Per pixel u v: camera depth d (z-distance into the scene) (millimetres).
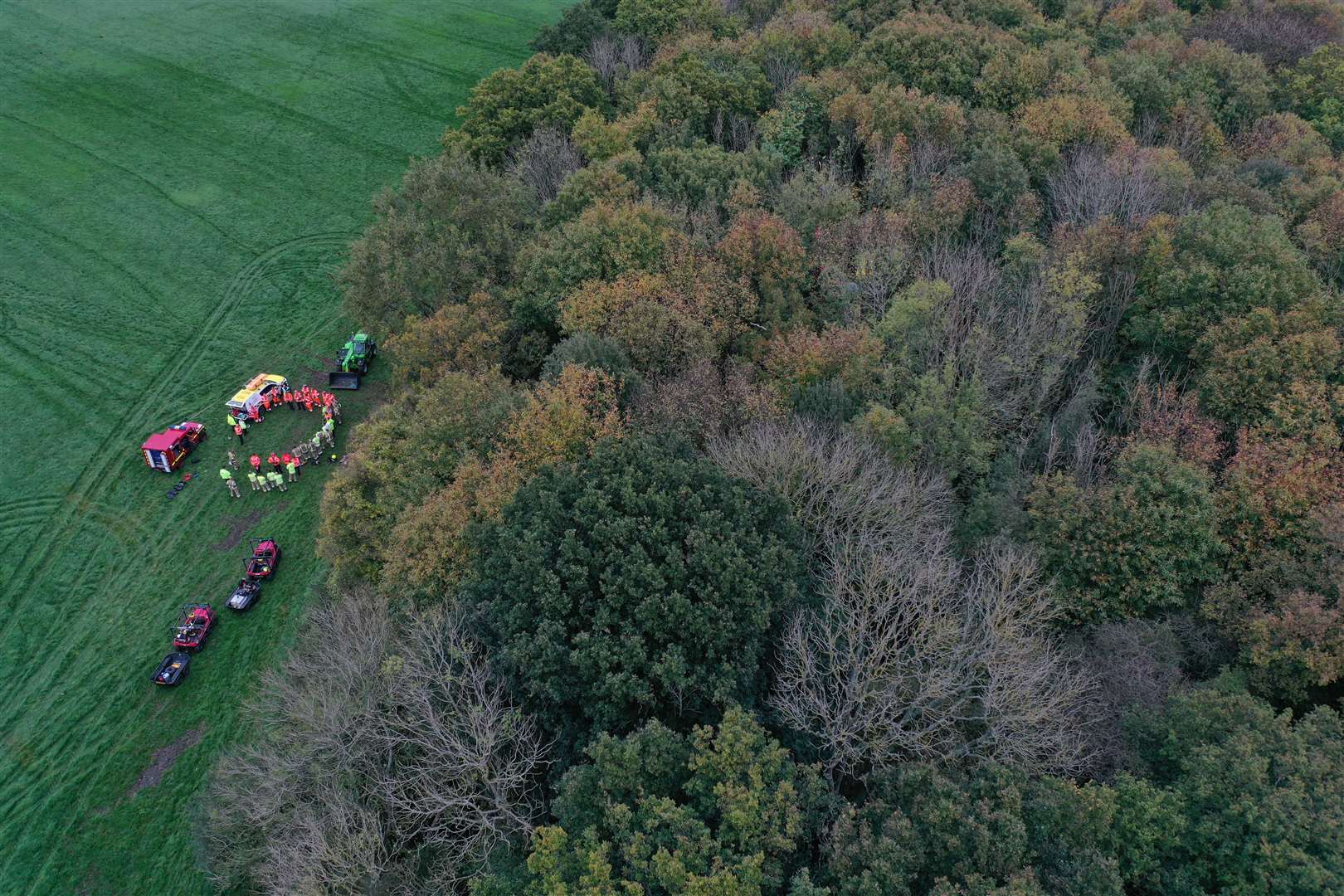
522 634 35844
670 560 37562
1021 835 27812
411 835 34125
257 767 37250
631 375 50781
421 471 46500
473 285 62906
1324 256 55781
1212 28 95938
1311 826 27828
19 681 49219
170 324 75562
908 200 59656
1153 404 48594
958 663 35000
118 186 91438
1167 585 38281
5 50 111188
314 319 77438
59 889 40906
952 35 84062
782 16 100625
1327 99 80125
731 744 30875
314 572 55188
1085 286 48844
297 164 97312
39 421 65438
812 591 40375
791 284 57344
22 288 77688
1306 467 40156
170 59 112812
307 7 128125
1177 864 29516
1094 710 35531
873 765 33656
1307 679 35406
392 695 35531
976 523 42219
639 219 59875
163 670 48531
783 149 75562
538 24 130375
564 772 35312
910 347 49156
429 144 102688
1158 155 64500
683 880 27375
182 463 62438
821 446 42344
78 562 55594
